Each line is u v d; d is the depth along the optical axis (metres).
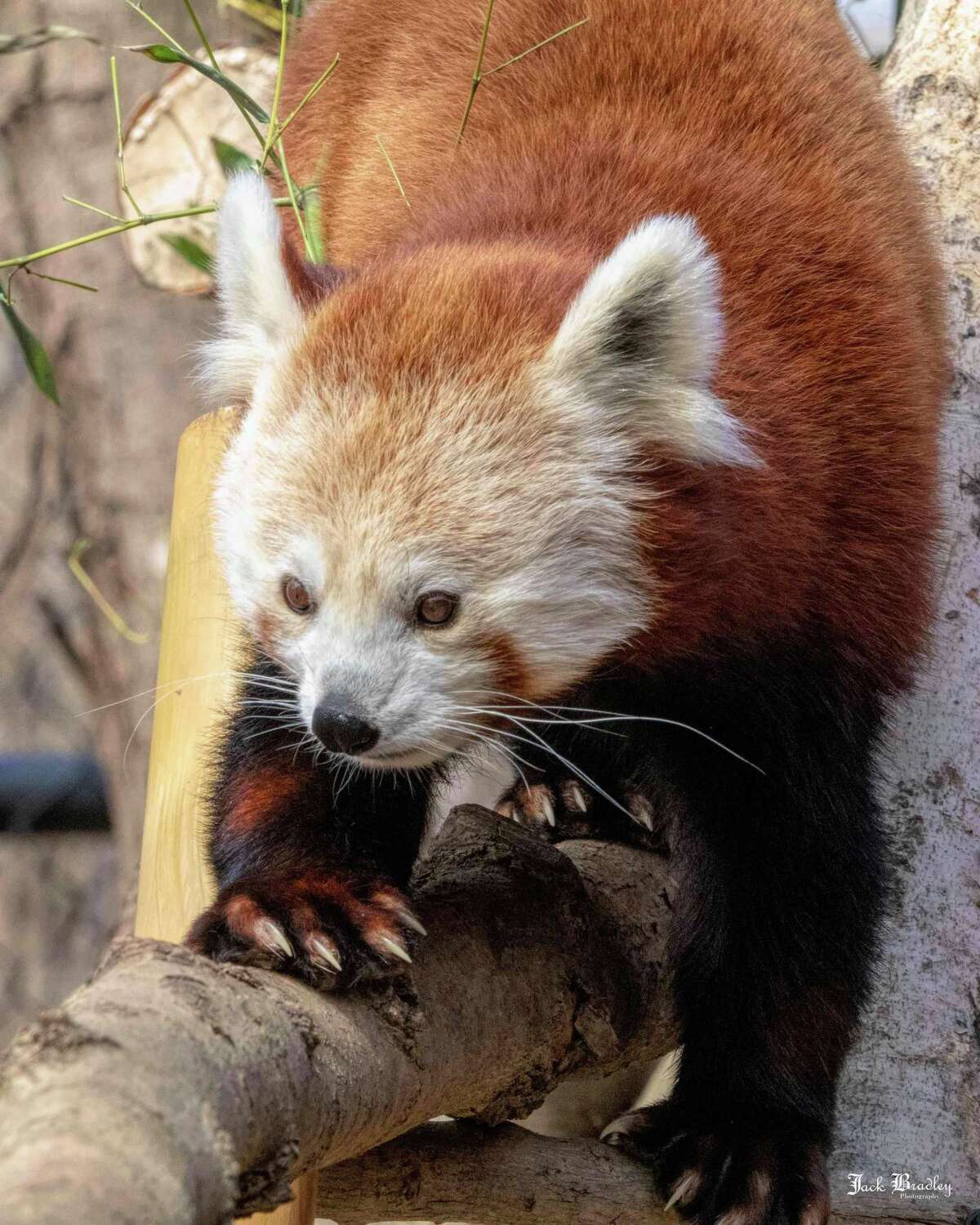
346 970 3.62
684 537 4.25
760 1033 4.79
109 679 10.25
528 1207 4.23
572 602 4.14
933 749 5.46
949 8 6.76
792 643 4.48
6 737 12.06
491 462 4.05
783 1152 4.58
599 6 5.46
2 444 11.98
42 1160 2.00
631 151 4.88
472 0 6.02
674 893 5.45
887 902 5.09
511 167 4.99
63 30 6.28
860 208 4.93
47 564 11.84
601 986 4.51
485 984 4.08
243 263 4.47
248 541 4.16
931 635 5.04
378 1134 3.49
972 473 5.84
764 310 4.50
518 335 4.21
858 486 4.52
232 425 4.68
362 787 4.52
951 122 6.55
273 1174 2.82
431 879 4.64
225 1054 2.66
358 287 4.40
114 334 9.75
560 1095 6.23
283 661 4.25
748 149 4.95
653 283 4.12
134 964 2.86
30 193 9.95
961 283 6.24
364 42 6.55
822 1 6.07
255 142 8.47
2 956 12.50
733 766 4.73
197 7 9.57
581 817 6.02
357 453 4.02
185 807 5.50
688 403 4.16
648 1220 4.33
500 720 4.29
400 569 3.96
